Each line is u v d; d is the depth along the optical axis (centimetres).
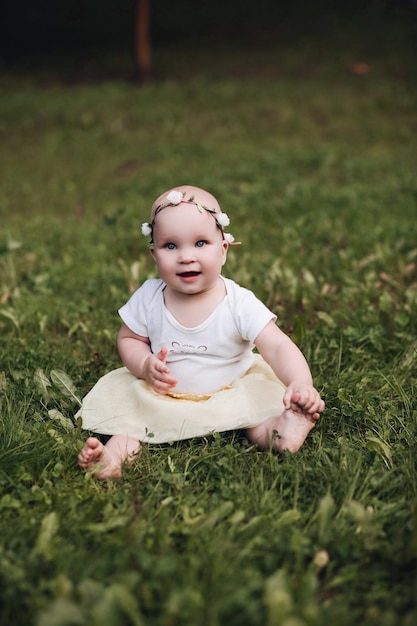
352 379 372
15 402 346
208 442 323
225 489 283
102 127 1143
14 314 463
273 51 1501
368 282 506
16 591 227
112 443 314
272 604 207
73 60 1520
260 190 815
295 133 1107
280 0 1853
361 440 323
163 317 327
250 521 259
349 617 220
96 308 487
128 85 1331
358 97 1234
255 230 673
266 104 1216
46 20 1844
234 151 1027
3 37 1730
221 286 327
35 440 311
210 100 1240
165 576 227
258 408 319
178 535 260
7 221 782
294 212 727
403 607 228
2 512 272
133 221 728
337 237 629
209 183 840
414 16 1705
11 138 1123
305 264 564
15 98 1270
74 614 207
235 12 1800
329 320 441
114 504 280
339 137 1083
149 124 1155
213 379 327
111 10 1891
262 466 298
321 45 1518
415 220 682
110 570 236
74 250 631
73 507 271
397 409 346
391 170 902
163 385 316
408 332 433
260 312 320
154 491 284
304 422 305
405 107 1180
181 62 1459
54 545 247
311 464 301
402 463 302
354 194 779
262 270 547
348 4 1797
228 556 244
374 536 251
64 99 1251
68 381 356
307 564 246
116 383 337
